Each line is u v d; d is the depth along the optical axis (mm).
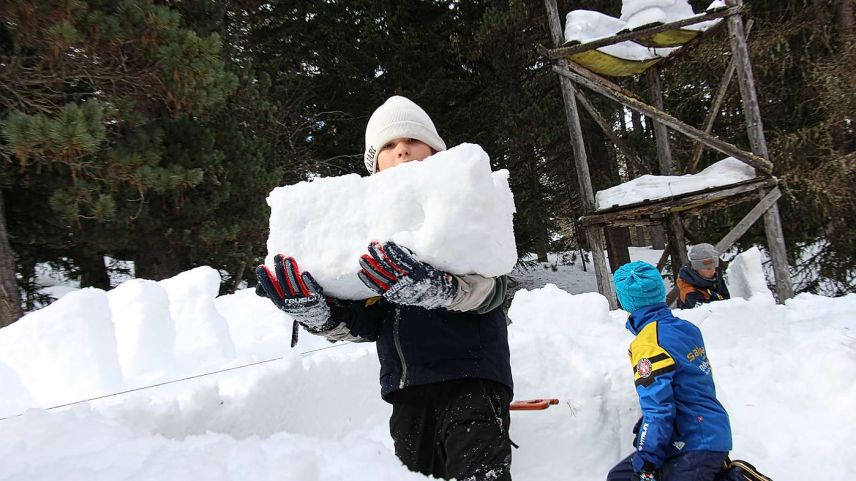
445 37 14031
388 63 13664
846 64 9812
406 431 2082
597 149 14406
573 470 2811
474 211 1701
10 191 8367
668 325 2439
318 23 13875
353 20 14094
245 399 2693
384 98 13664
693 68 11289
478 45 12938
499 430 1971
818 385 3371
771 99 11266
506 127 12758
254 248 10500
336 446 1634
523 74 13438
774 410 3332
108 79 7262
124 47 7188
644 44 8219
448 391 2021
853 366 3332
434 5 14047
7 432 1518
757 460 2896
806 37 10875
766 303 4570
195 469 1297
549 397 3248
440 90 13203
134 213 8164
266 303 5387
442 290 1734
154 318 3789
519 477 2758
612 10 12352
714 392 2396
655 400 2297
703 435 2270
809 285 11477
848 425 3029
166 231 8938
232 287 11883
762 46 10500
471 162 1703
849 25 10227
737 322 4488
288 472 1320
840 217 10195
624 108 13531
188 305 4227
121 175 7348
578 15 8086
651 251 19578
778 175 10375
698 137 7625
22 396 3066
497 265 1792
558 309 4934
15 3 5980
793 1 10844
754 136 7535
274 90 13148
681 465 2258
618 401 3207
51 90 6992
